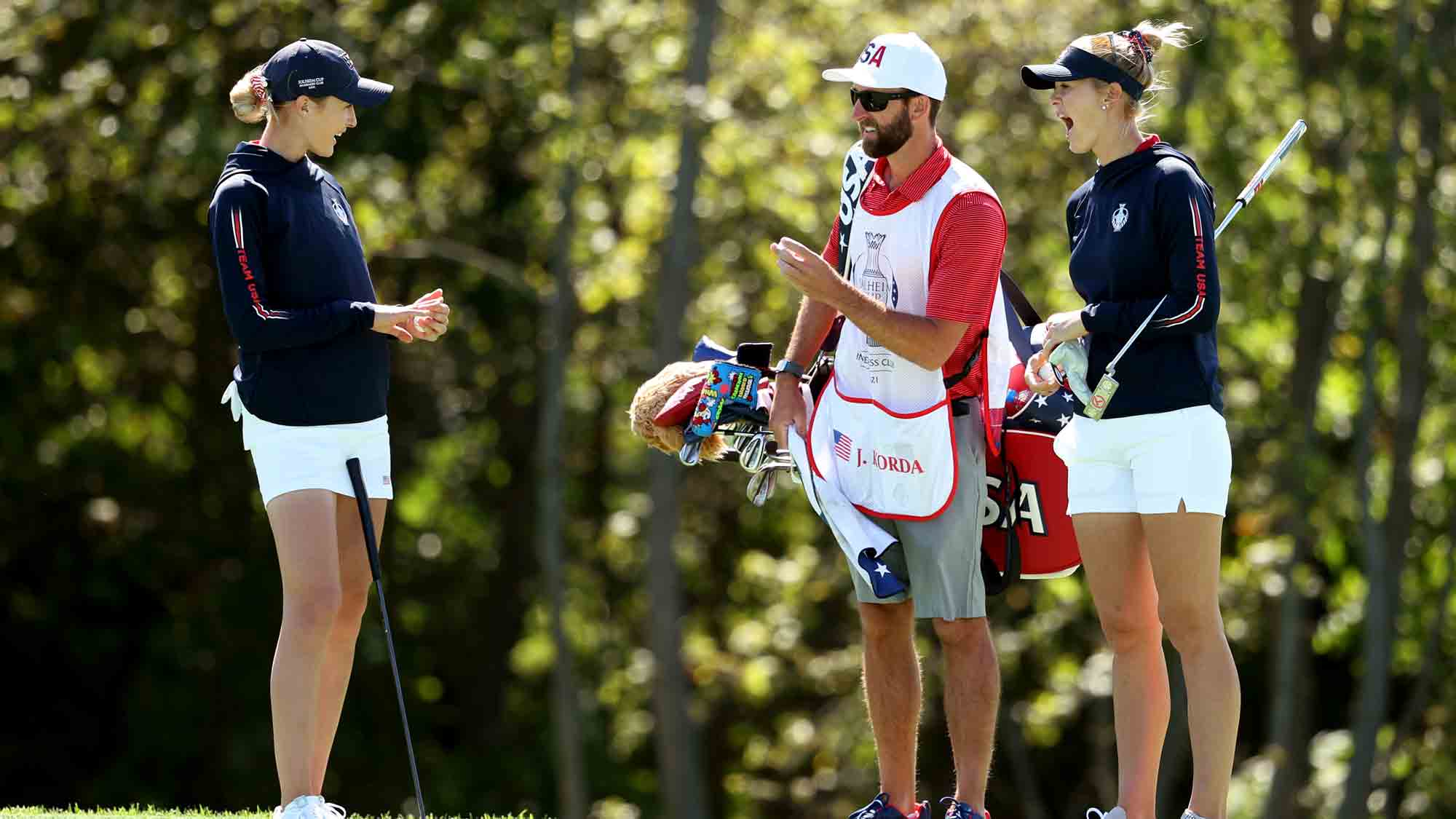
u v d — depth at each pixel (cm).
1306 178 5616
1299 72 5797
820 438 1919
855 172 1905
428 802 7250
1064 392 1983
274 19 5878
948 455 1864
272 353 1891
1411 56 5553
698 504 7475
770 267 6128
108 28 5881
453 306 6906
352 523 1975
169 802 7162
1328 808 6444
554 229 6238
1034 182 6019
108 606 7362
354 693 7450
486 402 7544
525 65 5856
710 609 7806
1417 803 6353
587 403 7000
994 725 1923
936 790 7431
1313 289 5900
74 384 6969
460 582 7694
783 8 6072
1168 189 1789
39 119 5975
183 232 6675
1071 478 1902
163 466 7206
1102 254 1834
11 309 6756
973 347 1883
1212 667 1834
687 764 5984
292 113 1892
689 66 5794
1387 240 5600
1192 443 1812
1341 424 6200
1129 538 1872
